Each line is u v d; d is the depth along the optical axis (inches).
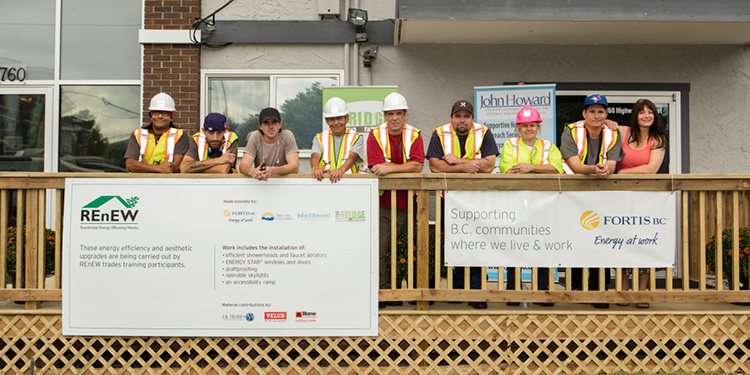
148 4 277.7
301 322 185.2
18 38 294.4
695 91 281.7
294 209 185.2
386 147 198.1
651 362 191.0
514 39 274.7
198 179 185.2
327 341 187.8
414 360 188.9
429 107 283.3
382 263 196.9
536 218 188.2
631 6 239.0
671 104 282.0
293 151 198.1
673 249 189.2
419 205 188.7
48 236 205.9
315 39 281.9
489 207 188.1
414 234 203.6
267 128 193.9
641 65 281.6
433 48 282.7
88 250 185.0
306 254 185.2
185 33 277.7
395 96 196.5
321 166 207.6
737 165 281.3
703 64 281.4
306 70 283.7
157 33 277.0
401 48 283.3
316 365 187.6
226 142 206.5
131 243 185.0
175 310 184.4
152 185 185.3
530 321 188.9
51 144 291.9
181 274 184.9
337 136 208.5
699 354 202.4
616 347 198.7
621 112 282.5
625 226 188.2
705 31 257.3
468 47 282.5
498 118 266.8
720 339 189.3
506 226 188.1
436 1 241.4
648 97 282.2
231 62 283.1
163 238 185.0
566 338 189.0
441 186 187.9
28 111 293.4
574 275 212.7
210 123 197.2
